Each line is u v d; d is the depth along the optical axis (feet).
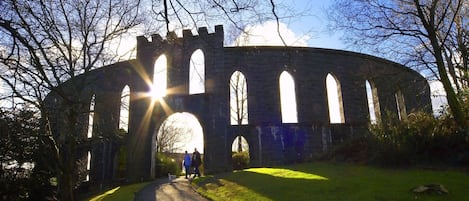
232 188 48.47
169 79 89.45
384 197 34.32
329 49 92.07
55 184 65.10
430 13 55.47
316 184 43.06
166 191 55.88
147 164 84.58
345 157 62.90
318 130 84.12
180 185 62.23
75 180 77.25
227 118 84.28
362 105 90.27
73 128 43.52
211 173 80.28
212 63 88.02
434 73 59.31
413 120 56.54
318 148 82.53
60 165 42.42
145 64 92.02
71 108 42.68
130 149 86.53
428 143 50.83
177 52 90.38
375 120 64.54
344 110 88.74
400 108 94.73
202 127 84.38
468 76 59.72
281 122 84.43
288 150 81.66
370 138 58.95
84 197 74.54
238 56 88.89
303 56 89.92
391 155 51.70
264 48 89.51
